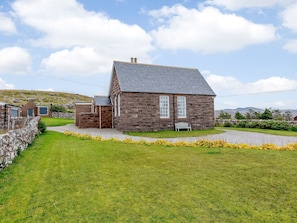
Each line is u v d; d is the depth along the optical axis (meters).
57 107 48.12
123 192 5.46
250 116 31.47
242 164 7.82
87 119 26.72
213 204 4.74
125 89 21.08
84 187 5.83
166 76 24.62
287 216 4.23
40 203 4.92
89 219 4.23
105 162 8.45
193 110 23.88
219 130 22.95
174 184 5.94
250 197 5.07
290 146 10.97
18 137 9.67
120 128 22.20
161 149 11.05
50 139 15.21
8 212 4.53
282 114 29.95
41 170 7.38
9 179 6.43
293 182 5.96
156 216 4.30
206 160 8.50
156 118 22.27
